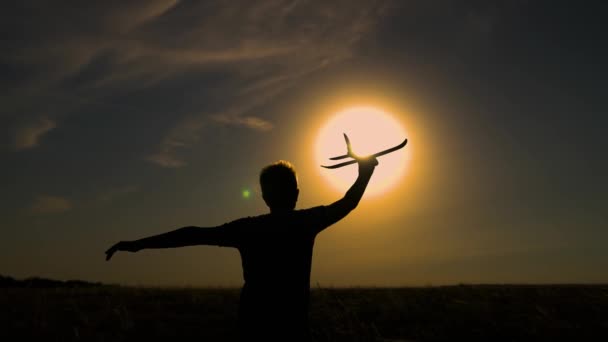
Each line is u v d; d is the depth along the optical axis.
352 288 25.33
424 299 19.55
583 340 11.44
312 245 3.28
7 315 14.75
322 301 18.25
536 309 15.99
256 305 3.13
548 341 11.44
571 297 20.28
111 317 14.76
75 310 15.91
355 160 3.47
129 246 3.05
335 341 11.57
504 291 23.48
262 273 3.17
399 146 3.40
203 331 12.76
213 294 23.28
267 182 3.43
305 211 3.32
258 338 3.08
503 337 11.96
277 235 3.21
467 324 13.62
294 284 3.17
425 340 11.83
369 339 11.83
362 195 3.38
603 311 15.88
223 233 3.19
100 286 31.12
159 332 12.44
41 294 23.58
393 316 15.00
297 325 3.12
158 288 28.42
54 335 11.73
